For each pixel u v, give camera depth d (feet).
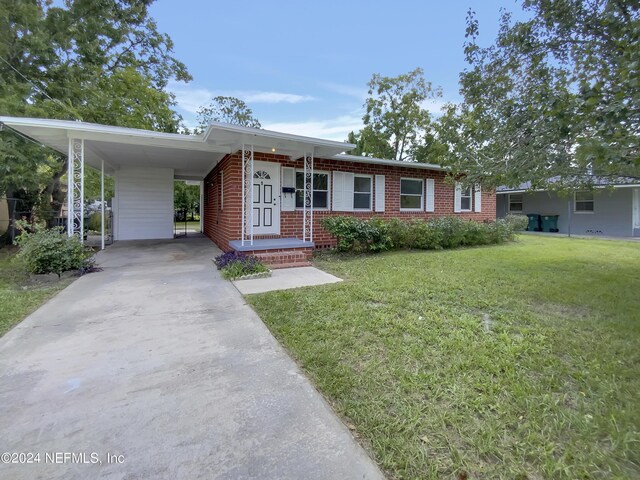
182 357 8.98
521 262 22.80
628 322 11.32
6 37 30.30
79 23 36.47
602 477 5.03
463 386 7.44
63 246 18.69
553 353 9.05
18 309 12.84
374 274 18.86
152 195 38.01
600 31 13.74
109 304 13.61
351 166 31.37
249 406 6.81
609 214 45.37
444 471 5.16
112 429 6.06
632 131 10.28
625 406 6.65
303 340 9.97
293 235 28.32
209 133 20.54
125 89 41.27
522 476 5.06
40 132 21.40
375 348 9.42
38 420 6.28
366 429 6.10
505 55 16.49
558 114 11.39
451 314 12.11
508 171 16.10
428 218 35.65
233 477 4.98
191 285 16.71
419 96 66.44
